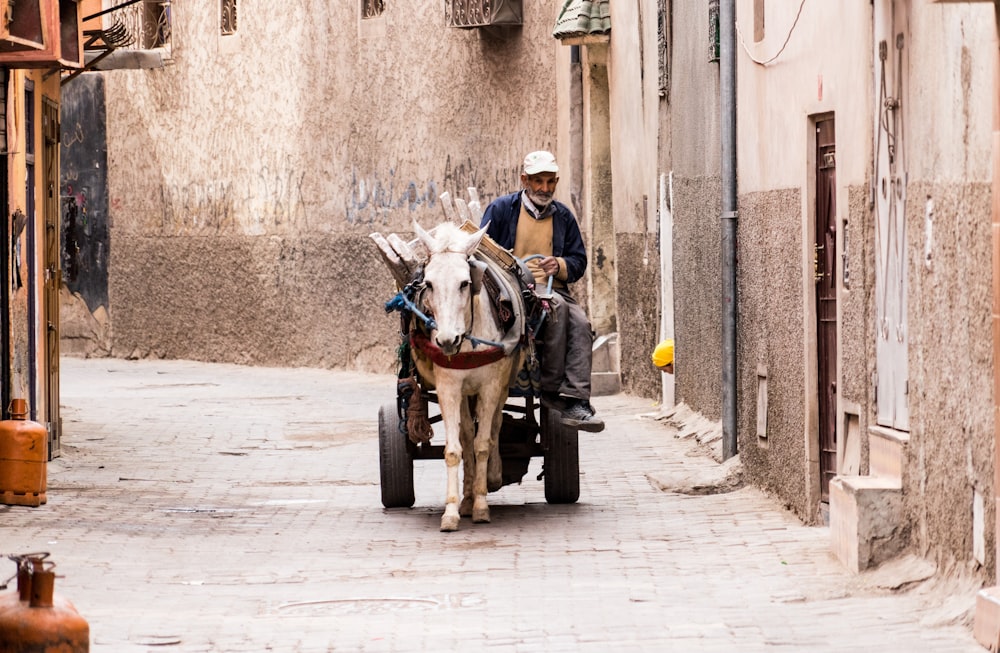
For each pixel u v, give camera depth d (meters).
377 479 28.67
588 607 16.42
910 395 17.17
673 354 36.44
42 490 24.38
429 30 53.78
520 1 50.06
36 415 29.12
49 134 30.62
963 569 15.35
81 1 30.28
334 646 14.70
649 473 27.88
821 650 14.00
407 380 23.08
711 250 31.77
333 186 57.53
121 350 66.12
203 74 62.69
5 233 26.53
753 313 25.61
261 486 27.69
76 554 20.02
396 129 55.03
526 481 27.91
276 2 59.62
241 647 14.70
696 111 33.28
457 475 22.03
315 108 58.12
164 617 16.09
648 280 40.97
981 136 14.47
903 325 17.59
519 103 50.75
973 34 14.71
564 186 48.62
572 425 22.88
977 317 14.66
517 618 15.88
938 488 16.09
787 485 23.05
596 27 45.19
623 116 43.97
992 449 14.30
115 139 66.19
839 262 20.53
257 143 60.59
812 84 21.72
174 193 64.06
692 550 20.03
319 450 33.34
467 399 22.78
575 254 23.39
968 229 14.90
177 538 21.52
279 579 18.41
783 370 23.28
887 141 18.16
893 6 17.81
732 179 27.17
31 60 25.12
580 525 22.31
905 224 17.42
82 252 67.44
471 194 23.53
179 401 45.09
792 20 22.86
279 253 59.75
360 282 56.34
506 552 20.17
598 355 45.12
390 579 18.38
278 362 59.97
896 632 14.62
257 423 38.81
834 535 18.61
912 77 17.03
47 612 11.95
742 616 15.72
